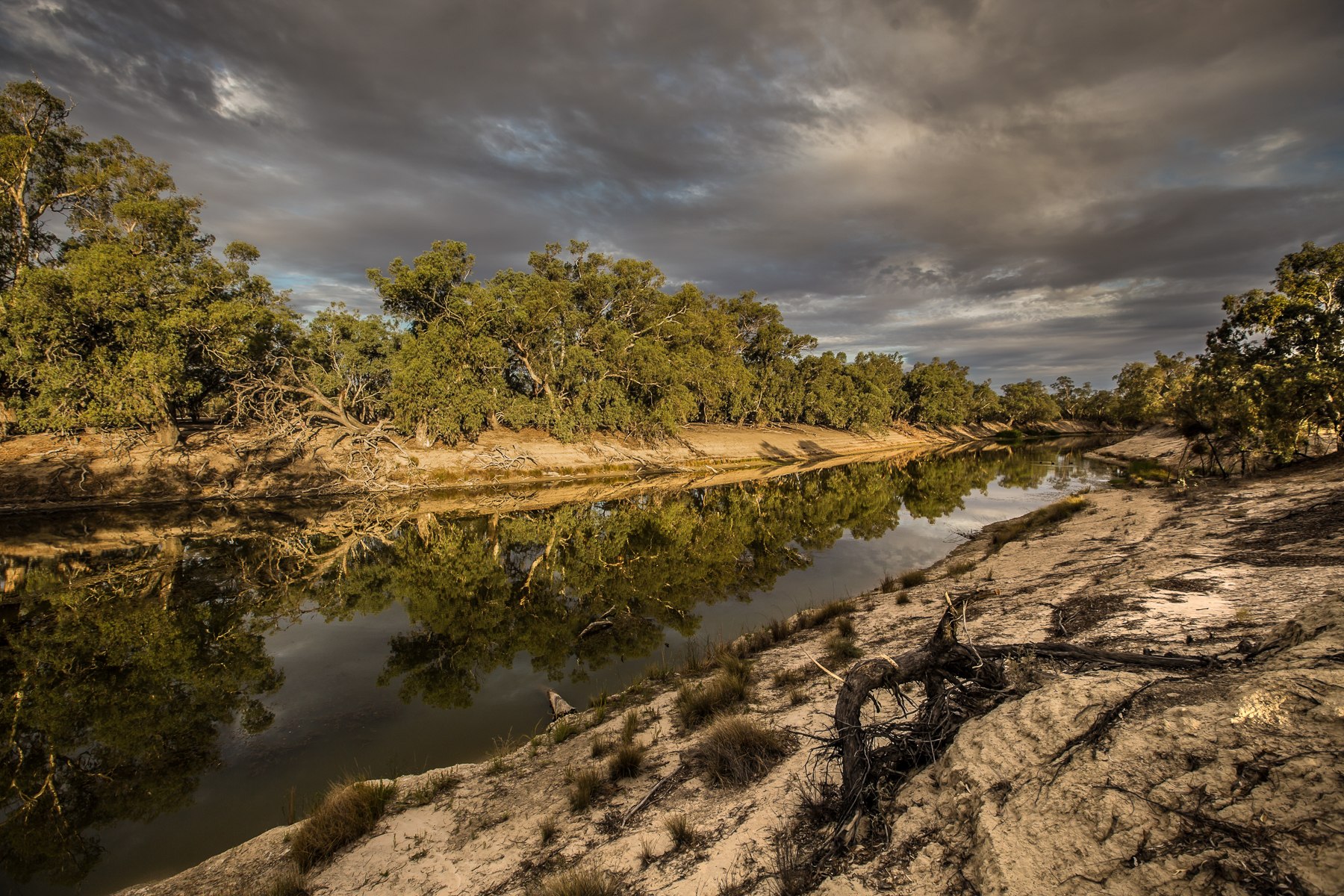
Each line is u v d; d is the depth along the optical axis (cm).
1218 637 568
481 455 3772
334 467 3275
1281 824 214
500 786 597
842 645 809
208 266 2802
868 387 7819
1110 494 2233
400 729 777
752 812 434
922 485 3512
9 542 1936
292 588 1510
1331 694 255
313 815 561
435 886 448
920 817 319
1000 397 11438
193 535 2094
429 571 1691
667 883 378
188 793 647
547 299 3828
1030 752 308
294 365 3409
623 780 556
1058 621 749
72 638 1146
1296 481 1712
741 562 1708
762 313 6594
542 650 1061
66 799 641
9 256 2661
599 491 3403
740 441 5881
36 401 2419
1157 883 220
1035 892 237
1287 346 2175
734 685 704
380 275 3588
